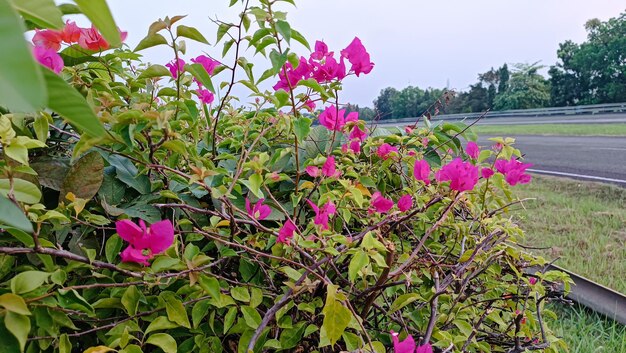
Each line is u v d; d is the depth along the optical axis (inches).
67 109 11.8
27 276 25.5
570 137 481.4
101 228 34.5
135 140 39.3
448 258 53.2
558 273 52.0
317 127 58.4
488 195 57.4
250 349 29.6
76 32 35.1
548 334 50.7
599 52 1270.9
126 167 39.8
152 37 36.5
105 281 33.9
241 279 43.8
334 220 47.7
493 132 598.5
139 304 34.1
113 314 34.9
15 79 7.2
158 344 29.6
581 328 82.7
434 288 44.9
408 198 42.7
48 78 11.5
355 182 50.4
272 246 39.8
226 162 49.7
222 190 35.3
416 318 43.6
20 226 12.3
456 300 44.2
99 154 34.6
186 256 33.0
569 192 212.4
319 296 40.1
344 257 42.0
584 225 156.4
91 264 28.3
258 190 35.9
